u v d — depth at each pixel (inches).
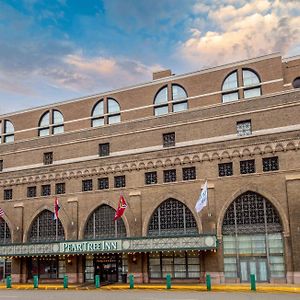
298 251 1321.4
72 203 1723.7
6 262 1875.0
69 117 1989.4
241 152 1456.7
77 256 1685.5
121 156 1667.1
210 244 1408.7
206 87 1718.8
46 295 1208.2
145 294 1168.8
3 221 1904.5
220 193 1464.1
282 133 1409.9
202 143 1523.1
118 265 1628.9
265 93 1619.1
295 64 1690.5
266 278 1378.0
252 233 1418.6
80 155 1780.3
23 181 1868.8
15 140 2094.0
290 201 1355.8
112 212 1664.6
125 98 1872.5
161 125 1628.9
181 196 1524.4
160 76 1956.2
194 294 1141.1
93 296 1141.7
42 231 1797.5
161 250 1465.3
